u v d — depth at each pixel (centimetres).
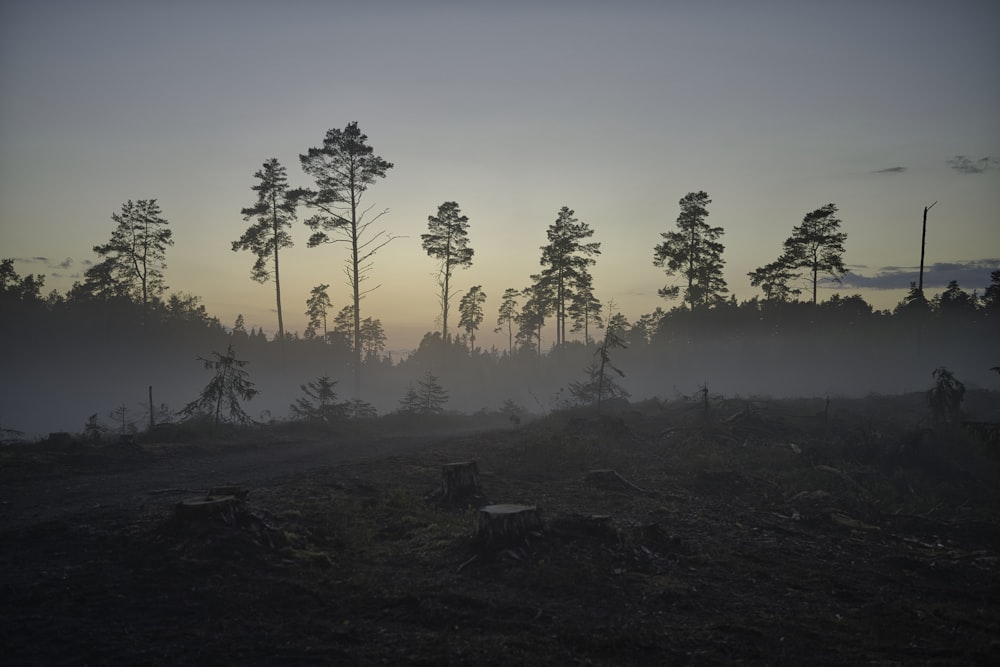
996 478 1898
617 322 7788
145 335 6078
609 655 601
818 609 780
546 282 5675
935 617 764
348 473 1559
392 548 940
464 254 4969
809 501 1488
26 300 6444
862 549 1136
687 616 721
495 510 902
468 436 2544
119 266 4644
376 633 635
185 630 623
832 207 4666
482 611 696
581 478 1594
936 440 2231
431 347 8769
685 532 1138
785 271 5503
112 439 2089
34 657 556
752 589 846
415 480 1500
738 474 1703
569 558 859
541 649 602
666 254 5081
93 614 654
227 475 1523
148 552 825
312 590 743
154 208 4734
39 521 1016
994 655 641
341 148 3916
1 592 698
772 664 599
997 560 1090
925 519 1406
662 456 1970
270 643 600
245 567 802
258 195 4294
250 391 2423
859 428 2272
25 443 1897
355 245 3991
